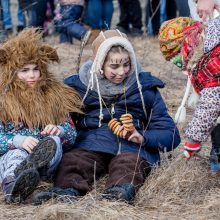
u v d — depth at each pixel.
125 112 6.12
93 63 5.99
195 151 5.55
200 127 5.42
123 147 5.97
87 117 6.18
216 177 6.09
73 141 6.02
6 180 5.55
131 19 14.77
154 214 5.35
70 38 13.32
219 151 6.06
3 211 5.40
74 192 5.53
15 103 5.87
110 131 6.07
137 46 12.97
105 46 5.88
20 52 5.85
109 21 13.38
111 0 13.34
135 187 5.59
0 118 5.89
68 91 6.09
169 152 6.42
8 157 5.74
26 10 13.68
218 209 5.41
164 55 6.02
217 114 5.41
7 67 5.89
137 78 6.05
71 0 12.24
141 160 5.83
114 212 5.24
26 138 5.79
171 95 9.18
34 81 5.91
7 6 14.00
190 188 5.73
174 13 14.26
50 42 13.20
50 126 5.85
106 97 6.11
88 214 5.22
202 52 5.59
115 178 5.60
